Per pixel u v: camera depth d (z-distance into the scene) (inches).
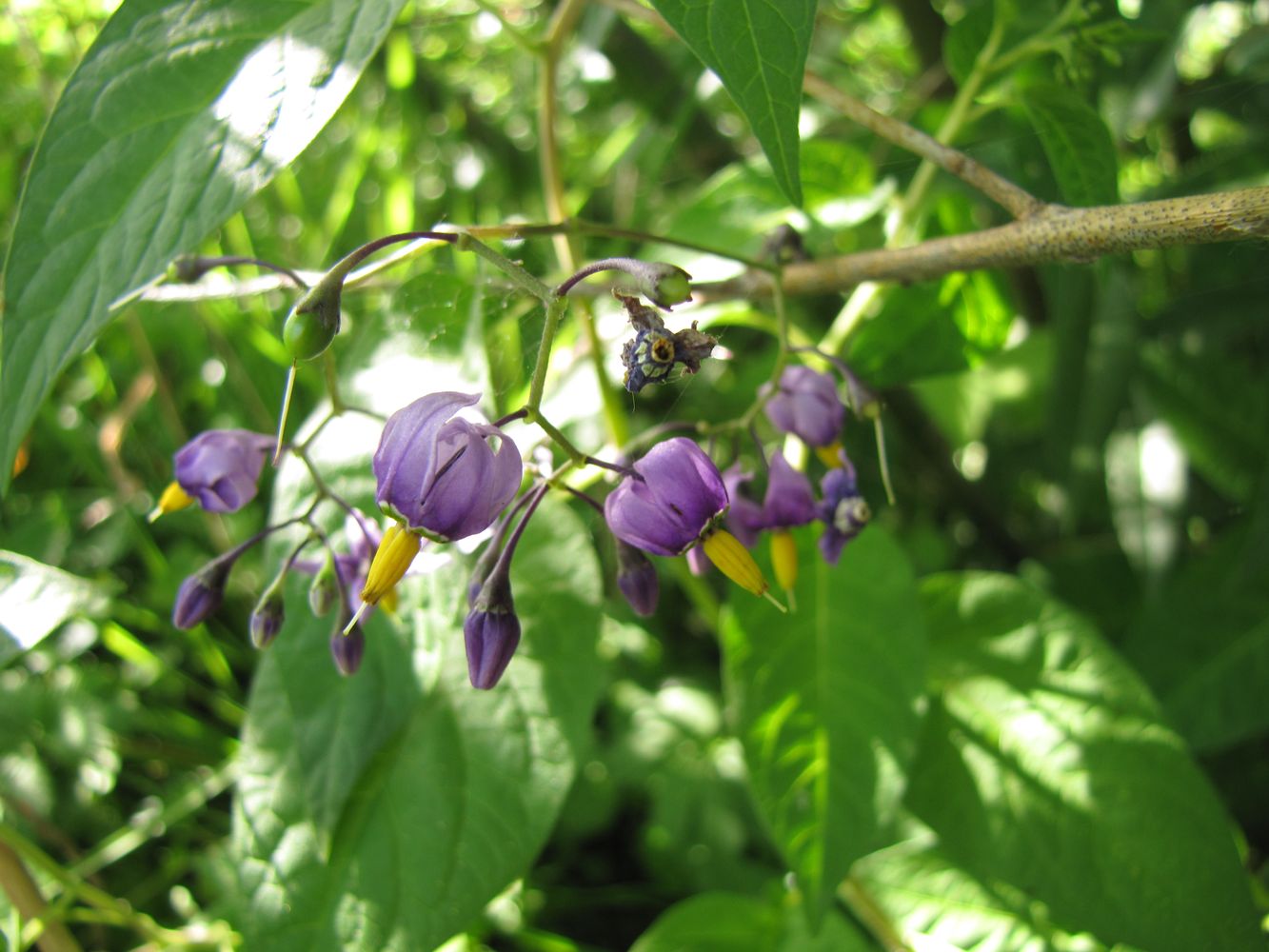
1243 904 4.5
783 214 6.0
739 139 10.1
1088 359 7.3
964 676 5.3
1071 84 5.6
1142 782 4.8
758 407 4.2
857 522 4.1
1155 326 7.2
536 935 6.2
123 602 7.7
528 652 4.6
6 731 6.7
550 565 4.7
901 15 8.4
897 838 5.7
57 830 6.6
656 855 7.0
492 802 4.4
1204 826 4.6
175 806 6.7
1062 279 7.1
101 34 3.2
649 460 3.3
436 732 4.6
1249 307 7.1
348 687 4.4
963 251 4.0
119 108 3.1
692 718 7.4
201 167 3.0
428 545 3.7
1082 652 5.1
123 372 8.7
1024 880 4.8
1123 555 7.9
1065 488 7.5
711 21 2.7
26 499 8.6
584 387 6.0
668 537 3.3
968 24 5.6
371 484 4.5
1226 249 7.1
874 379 5.9
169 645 7.8
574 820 7.1
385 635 4.4
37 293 3.0
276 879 4.4
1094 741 4.9
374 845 4.4
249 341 8.0
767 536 5.1
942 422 9.0
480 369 4.4
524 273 3.2
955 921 5.4
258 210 8.7
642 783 7.2
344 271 3.1
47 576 4.3
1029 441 9.1
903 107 8.3
